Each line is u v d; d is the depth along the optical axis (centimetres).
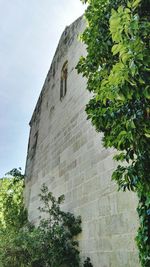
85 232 646
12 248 730
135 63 243
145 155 294
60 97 1059
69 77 992
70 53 1034
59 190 867
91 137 716
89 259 605
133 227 476
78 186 734
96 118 338
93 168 667
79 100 850
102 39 354
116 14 259
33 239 711
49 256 689
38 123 1341
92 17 369
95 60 369
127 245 483
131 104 289
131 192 500
